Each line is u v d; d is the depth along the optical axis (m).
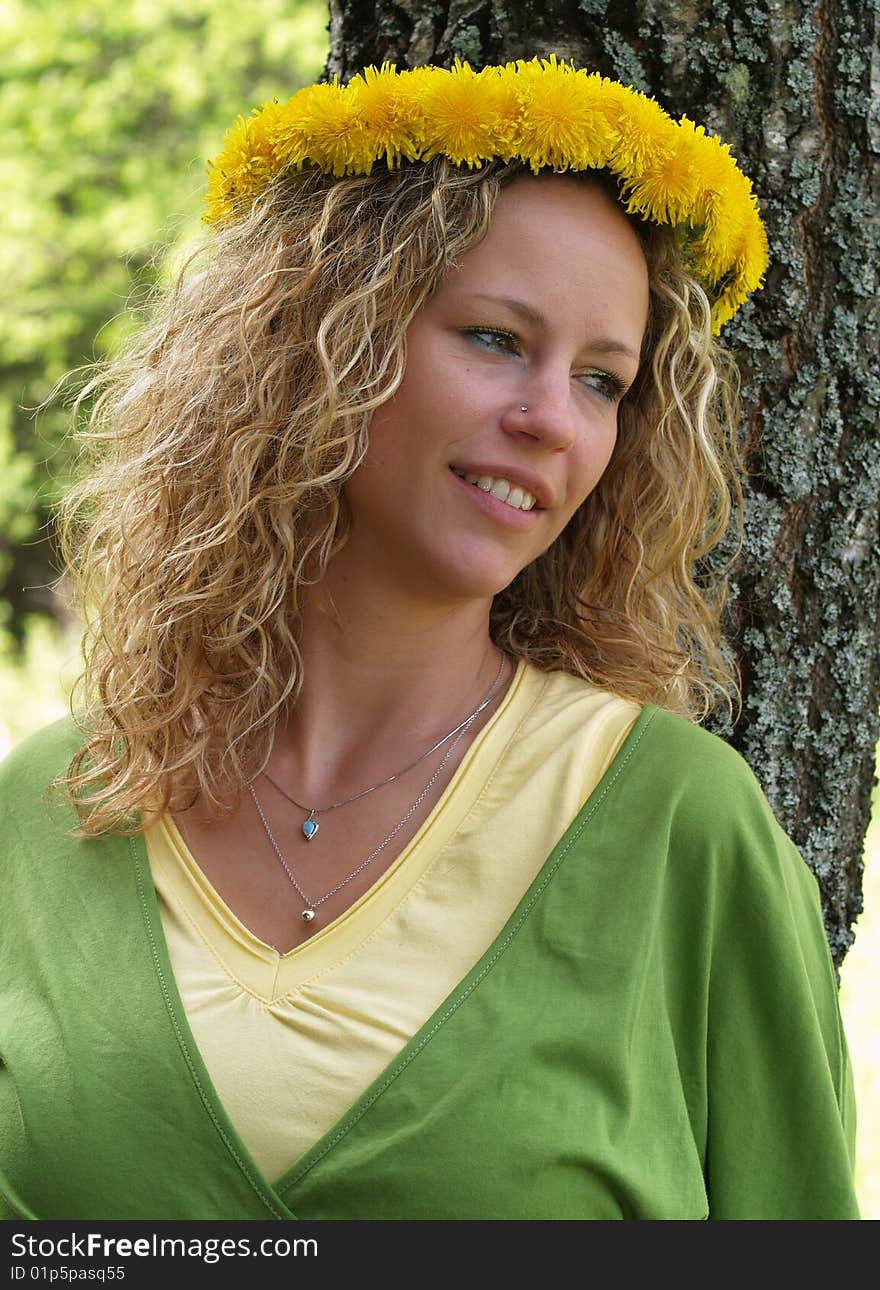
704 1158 1.81
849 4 2.18
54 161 12.08
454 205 1.73
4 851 1.97
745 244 1.94
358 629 1.88
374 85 1.76
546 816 1.78
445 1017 1.66
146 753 1.92
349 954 1.73
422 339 1.74
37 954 1.84
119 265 12.06
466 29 2.18
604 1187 1.66
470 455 1.73
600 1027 1.66
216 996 1.73
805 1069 1.78
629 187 1.75
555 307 1.70
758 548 2.27
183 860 1.84
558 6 2.14
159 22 12.06
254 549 1.93
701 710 2.24
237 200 1.97
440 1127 1.62
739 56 2.16
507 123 1.69
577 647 2.07
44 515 12.40
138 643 1.98
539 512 1.79
